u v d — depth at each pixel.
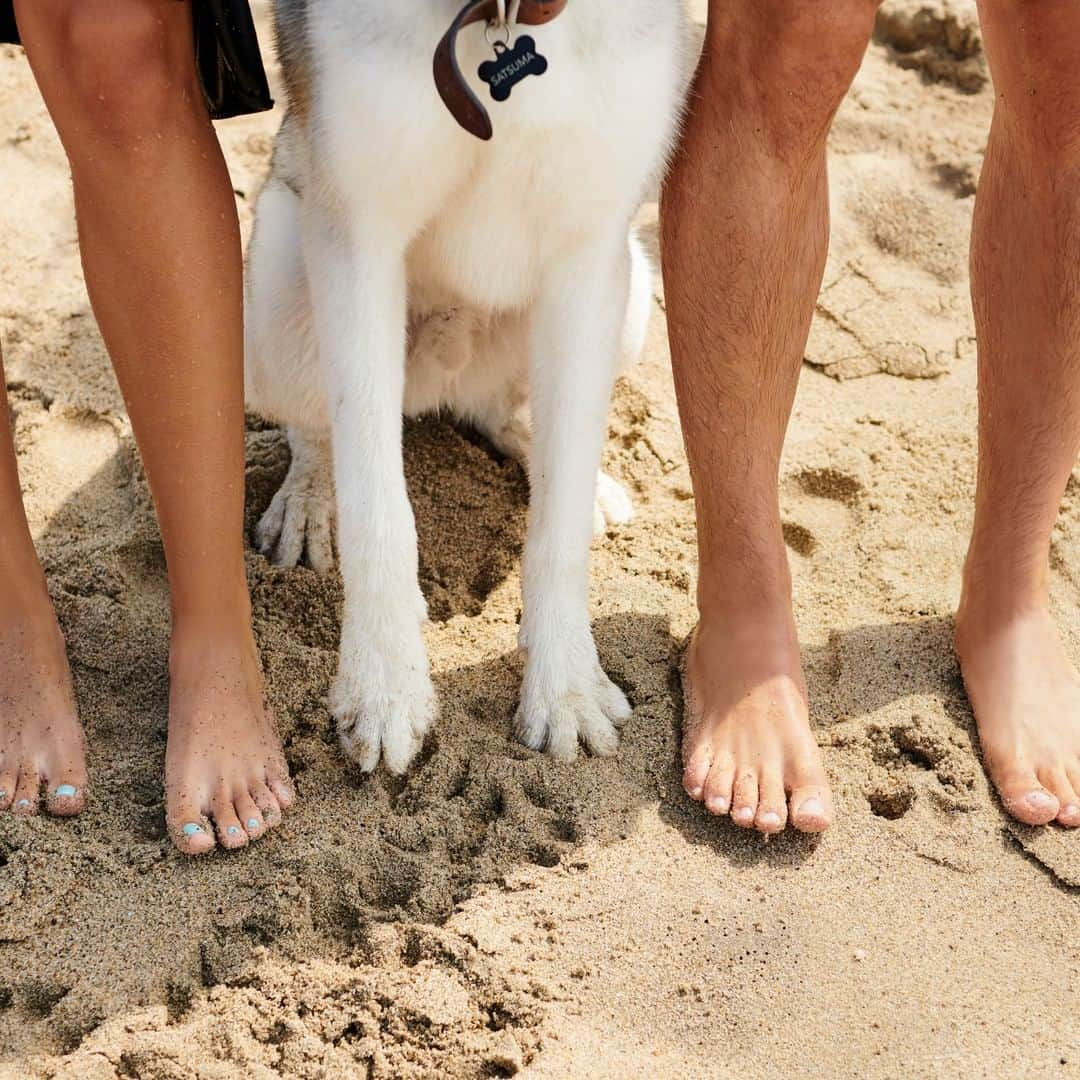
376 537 1.78
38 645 1.81
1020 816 1.76
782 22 1.64
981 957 1.67
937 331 2.31
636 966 1.65
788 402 1.83
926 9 2.68
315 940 1.67
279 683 1.87
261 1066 1.58
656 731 1.83
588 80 1.69
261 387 1.98
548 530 1.84
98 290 1.67
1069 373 1.82
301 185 1.85
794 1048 1.60
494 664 1.91
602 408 1.83
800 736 1.78
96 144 1.61
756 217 1.73
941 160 2.52
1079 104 1.72
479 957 1.64
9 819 1.74
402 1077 1.58
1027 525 1.86
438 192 1.75
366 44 1.67
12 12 1.69
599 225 1.79
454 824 1.75
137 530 2.01
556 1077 1.57
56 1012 1.61
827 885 1.71
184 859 1.72
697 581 1.96
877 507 2.08
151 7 1.57
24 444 2.15
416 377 2.02
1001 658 1.85
